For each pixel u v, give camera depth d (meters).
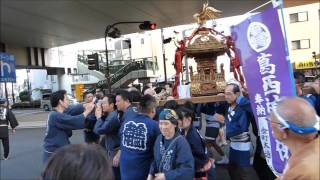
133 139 4.52
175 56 6.61
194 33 6.53
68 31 26.05
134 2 18.77
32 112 43.69
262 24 3.70
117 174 5.32
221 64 6.57
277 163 3.62
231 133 5.20
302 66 39.00
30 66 34.44
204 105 7.32
